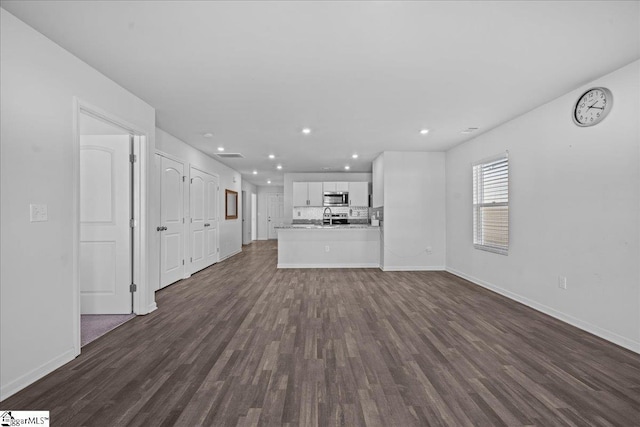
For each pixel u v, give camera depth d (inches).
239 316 141.3
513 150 166.2
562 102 134.2
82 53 99.3
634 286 104.9
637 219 104.1
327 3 75.9
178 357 100.7
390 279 220.4
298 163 305.6
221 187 306.7
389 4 76.4
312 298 171.6
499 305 157.5
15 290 80.8
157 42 93.1
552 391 81.4
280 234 270.4
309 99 138.7
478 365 95.3
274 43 93.8
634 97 104.9
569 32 88.3
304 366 94.9
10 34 79.5
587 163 122.2
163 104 144.6
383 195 252.5
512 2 75.9
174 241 209.3
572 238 129.2
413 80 119.6
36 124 86.9
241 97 136.5
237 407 74.7
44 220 89.1
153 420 69.8
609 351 104.6
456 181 232.2
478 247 199.9
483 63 106.5
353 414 72.2
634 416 71.3
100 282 141.6
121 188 140.4
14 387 80.2
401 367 94.3
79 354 101.9
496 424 68.7
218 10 78.3
